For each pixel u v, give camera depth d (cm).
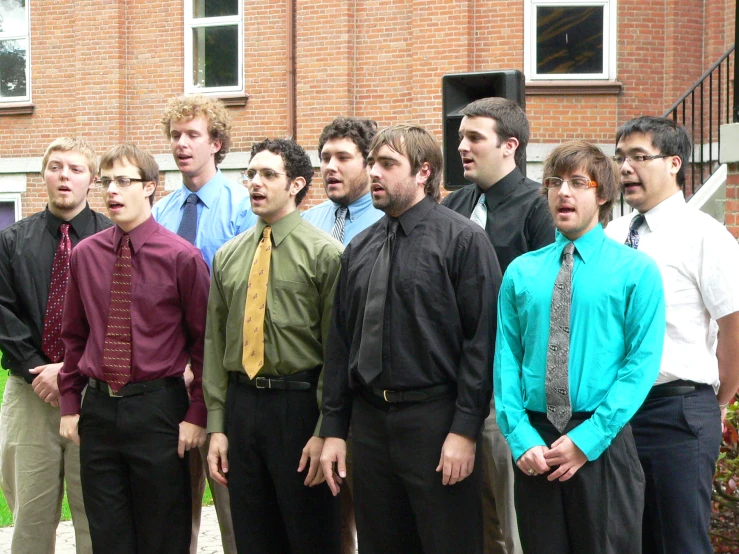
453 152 568
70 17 1414
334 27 1246
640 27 1144
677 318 383
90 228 485
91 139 1400
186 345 443
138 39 1380
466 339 372
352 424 388
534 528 347
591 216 353
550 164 357
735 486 477
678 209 397
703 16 1138
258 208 416
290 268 412
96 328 432
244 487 412
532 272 359
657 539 383
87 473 432
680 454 377
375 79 1238
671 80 1138
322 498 412
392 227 384
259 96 1306
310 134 1267
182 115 505
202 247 505
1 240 477
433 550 368
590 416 341
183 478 433
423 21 1185
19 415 475
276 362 405
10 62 1476
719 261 378
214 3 1346
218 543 592
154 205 532
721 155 640
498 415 356
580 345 345
